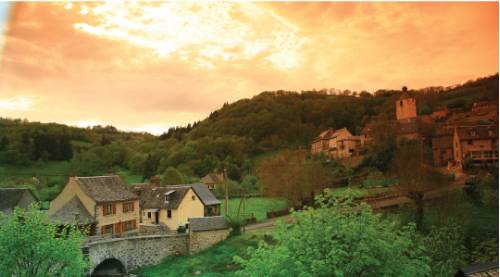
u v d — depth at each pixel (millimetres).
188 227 38531
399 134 41250
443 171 37156
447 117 39312
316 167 43594
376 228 17234
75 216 34969
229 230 38156
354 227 16156
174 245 36406
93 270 30672
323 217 17094
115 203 38531
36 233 21172
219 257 34188
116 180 41094
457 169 37344
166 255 35906
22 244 20734
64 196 38062
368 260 15070
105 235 34656
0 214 21953
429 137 39844
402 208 33719
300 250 16156
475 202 33781
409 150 39250
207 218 38219
